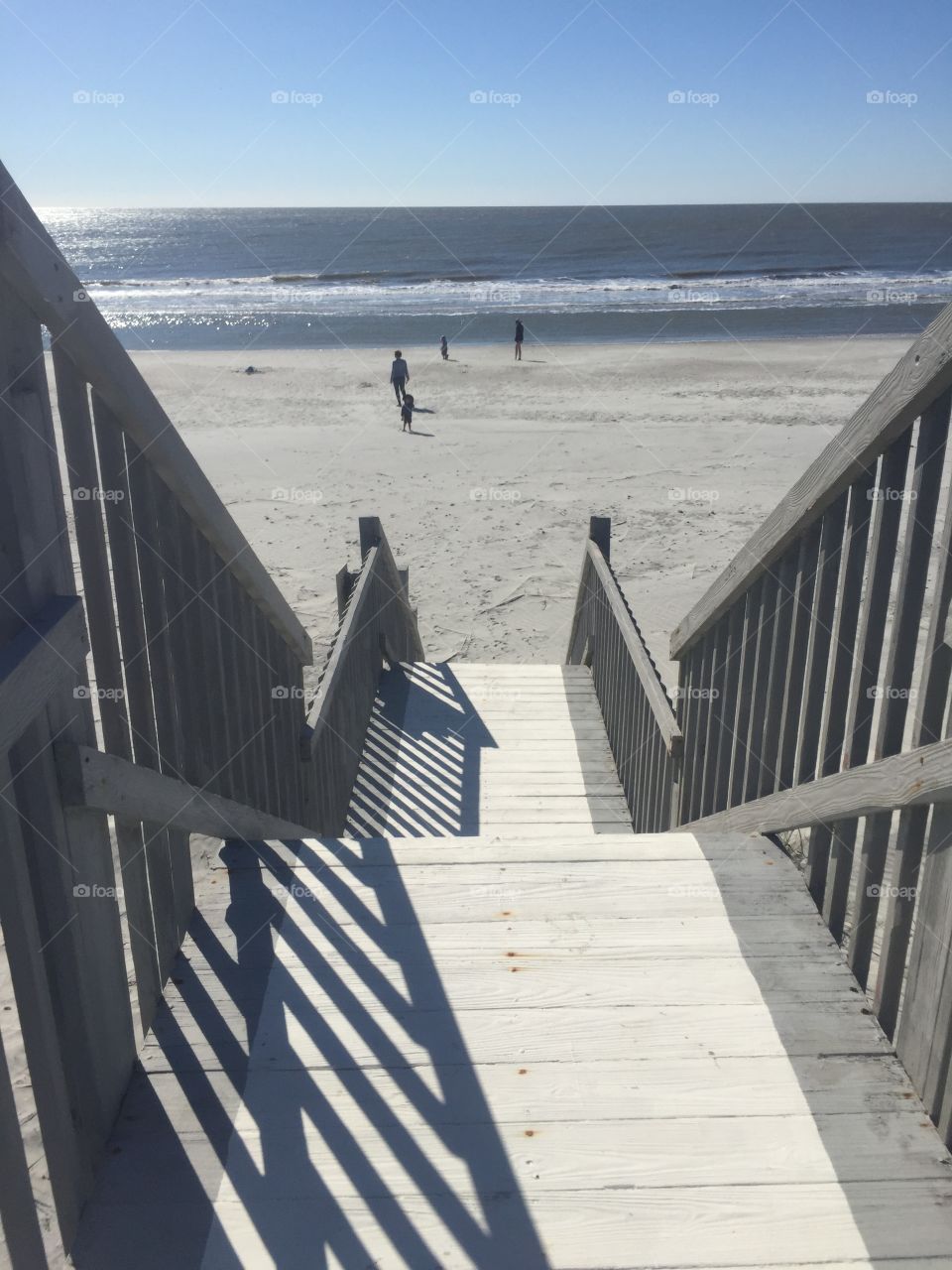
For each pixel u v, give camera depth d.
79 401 1.86
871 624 2.29
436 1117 2.02
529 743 5.80
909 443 2.13
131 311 42.97
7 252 1.46
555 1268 1.71
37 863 1.71
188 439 18.02
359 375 24.91
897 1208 1.82
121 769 1.96
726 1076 2.12
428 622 9.90
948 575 1.90
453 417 19.61
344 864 2.90
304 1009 2.32
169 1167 1.92
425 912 2.68
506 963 2.47
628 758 5.10
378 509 13.59
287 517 13.29
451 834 4.80
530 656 9.13
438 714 6.20
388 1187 1.87
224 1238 1.78
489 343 31.08
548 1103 2.05
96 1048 1.93
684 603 10.05
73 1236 1.79
